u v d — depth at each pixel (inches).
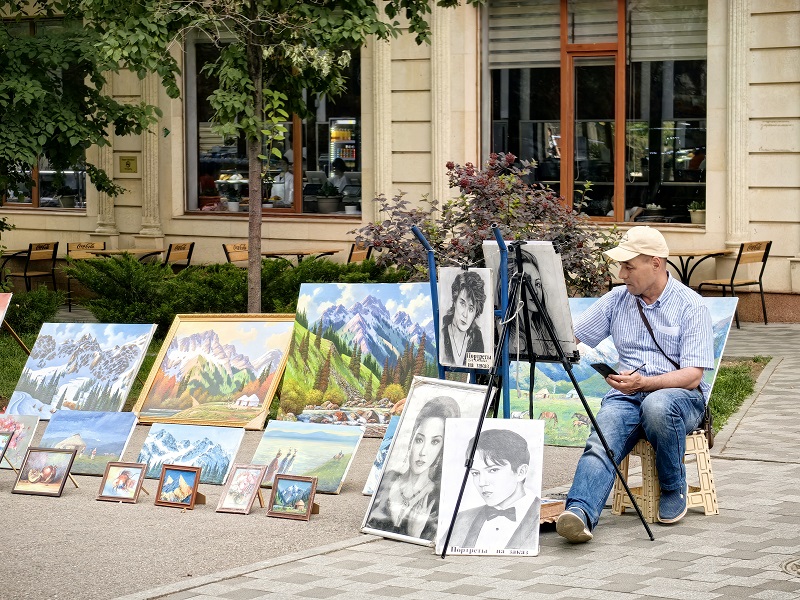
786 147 563.5
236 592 201.2
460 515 227.8
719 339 284.7
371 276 467.2
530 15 631.2
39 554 228.7
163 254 722.8
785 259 569.9
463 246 413.1
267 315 357.4
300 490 258.4
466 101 637.9
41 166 778.2
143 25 391.5
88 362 358.0
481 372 250.7
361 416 334.0
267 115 418.6
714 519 244.7
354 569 215.0
